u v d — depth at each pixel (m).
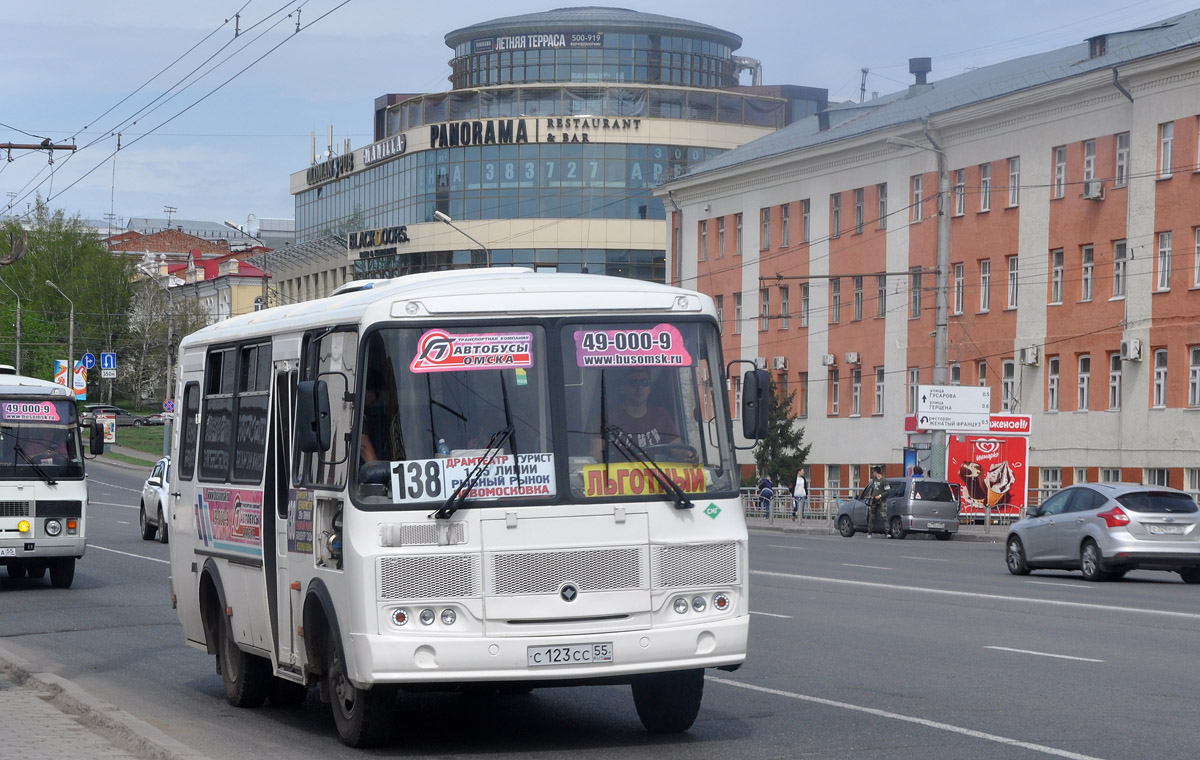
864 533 45.78
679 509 9.30
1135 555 23.42
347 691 9.50
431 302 9.26
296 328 10.48
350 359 9.38
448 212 82.56
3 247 101.62
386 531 8.96
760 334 66.06
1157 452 44.94
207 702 11.94
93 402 103.75
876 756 8.93
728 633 9.31
